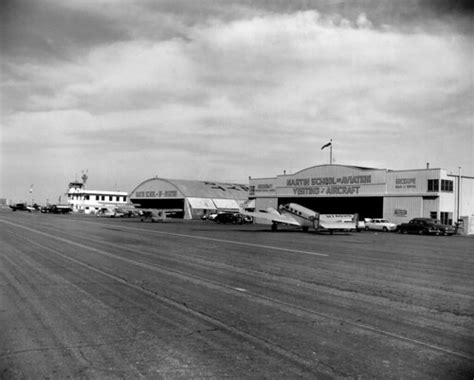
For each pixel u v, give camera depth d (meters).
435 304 8.84
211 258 16.56
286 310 8.16
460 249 22.56
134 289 10.07
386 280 11.82
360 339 6.37
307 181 55.78
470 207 46.12
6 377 4.90
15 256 16.28
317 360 5.46
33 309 7.99
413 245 25.14
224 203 79.88
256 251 19.59
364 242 26.89
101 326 6.92
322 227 36.50
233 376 4.93
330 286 10.78
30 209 112.75
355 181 50.03
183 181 82.06
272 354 5.67
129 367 5.19
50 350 5.77
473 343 6.24
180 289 10.12
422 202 43.94
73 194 120.81
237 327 6.95
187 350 5.80
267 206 61.53
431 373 5.07
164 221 60.88
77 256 16.59
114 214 77.50
